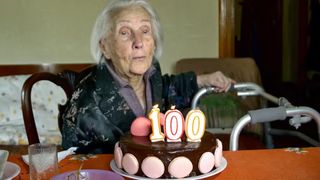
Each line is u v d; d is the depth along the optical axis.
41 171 0.86
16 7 2.68
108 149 1.09
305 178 0.85
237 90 1.33
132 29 1.08
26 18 2.70
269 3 5.07
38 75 1.29
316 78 4.68
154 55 1.19
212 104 2.16
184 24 2.75
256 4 5.02
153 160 0.83
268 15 5.09
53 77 1.32
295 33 5.23
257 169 0.91
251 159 0.98
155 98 1.20
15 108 2.44
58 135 2.24
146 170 0.83
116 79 1.11
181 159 0.83
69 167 0.94
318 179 0.85
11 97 2.47
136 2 1.10
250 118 1.09
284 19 5.28
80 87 1.12
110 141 1.07
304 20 4.91
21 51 2.74
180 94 1.31
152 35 1.13
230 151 1.04
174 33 2.75
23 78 2.54
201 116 0.90
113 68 1.13
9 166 0.90
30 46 2.74
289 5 5.21
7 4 2.68
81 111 1.06
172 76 1.33
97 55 1.14
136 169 0.85
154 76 1.21
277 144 3.09
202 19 2.75
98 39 1.13
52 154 0.88
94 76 1.12
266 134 1.79
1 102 2.45
